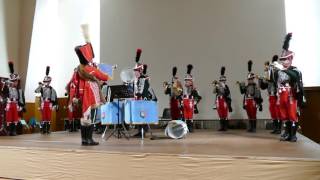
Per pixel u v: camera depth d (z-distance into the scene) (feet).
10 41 29.99
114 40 30.37
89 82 12.05
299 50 24.00
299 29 24.20
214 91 23.82
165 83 23.91
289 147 10.93
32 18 30.76
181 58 27.61
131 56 29.55
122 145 12.23
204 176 8.36
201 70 26.84
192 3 27.58
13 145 12.28
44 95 24.63
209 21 26.89
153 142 13.93
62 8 33.53
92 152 9.84
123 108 16.20
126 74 16.37
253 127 22.03
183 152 9.31
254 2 25.48
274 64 14.20
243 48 25.62
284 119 13.82
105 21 30.91
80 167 9.99
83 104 12.05
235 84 25.66
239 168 8.03
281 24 24.52
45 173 10.61
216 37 26.55
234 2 26.14
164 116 25.26
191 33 27.43
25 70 30.48
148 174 8.96
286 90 13.39
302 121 23.09
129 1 30.09
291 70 13.37
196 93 23.03
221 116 23.39
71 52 32.99
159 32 28.63
